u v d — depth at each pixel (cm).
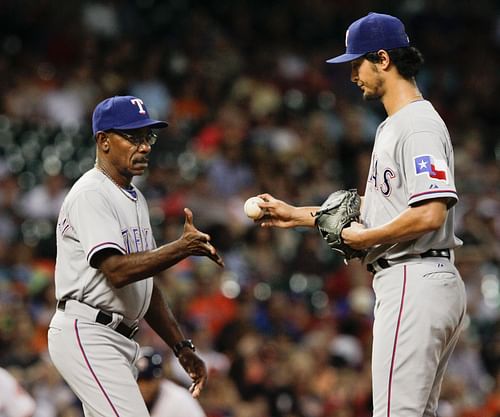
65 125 5184
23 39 5809
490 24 7094
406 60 1848
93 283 1942
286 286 4488
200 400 3522
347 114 5972
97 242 1898
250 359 3738
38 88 5341
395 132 1816
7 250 4194
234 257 4538
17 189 4669
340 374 3831
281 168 5341
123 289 1956
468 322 4544
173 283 4069
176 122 5453
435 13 7025
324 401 3756
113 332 1964
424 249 1803
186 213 1853
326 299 4481
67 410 3312
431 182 1748
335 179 5431
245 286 4325
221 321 4091
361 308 4328
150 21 6244
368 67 1861
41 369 3356
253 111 5775
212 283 4234
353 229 1820
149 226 2053
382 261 1828
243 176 5203
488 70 6788
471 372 4238
